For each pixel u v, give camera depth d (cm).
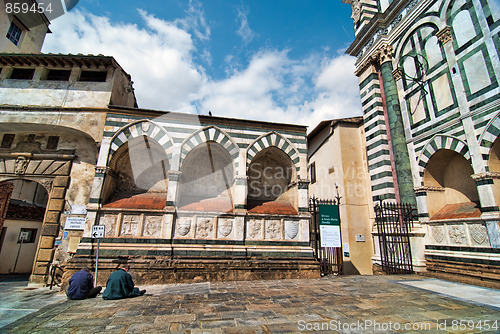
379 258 1311
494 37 970
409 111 1317
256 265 1112
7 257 1759
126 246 1068
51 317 634
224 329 541
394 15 1447
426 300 751
